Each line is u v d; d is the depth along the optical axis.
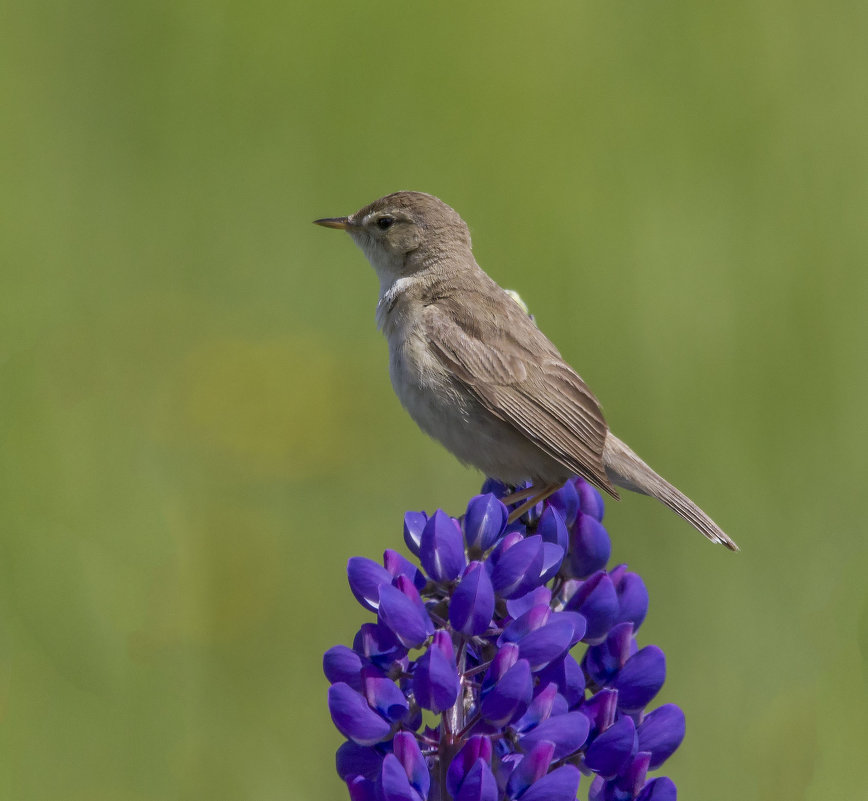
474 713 4.43
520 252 12.08
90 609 10.40
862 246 11.90
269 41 12.67
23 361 11.84
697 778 9.67
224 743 10.02
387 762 4.05
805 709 9.72
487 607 4.39
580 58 12.57
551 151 12.27
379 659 4.59
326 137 12.68
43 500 11.06
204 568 11.03
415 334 9.47
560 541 5.13
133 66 12.68
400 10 12.67
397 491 12.10
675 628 10.39
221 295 12.58
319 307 12.66
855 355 11.49
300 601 11.13
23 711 9.72
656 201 12.07
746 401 11.31
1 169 12.27
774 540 10.75
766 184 12.09
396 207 10.16
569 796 4.05
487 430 9.21
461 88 12.59
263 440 11.83
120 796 9.55
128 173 12.61
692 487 11.04
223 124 12.67
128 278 12.50
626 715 4.73
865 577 10.40
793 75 12.38
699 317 11.54
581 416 9.12
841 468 11.08
